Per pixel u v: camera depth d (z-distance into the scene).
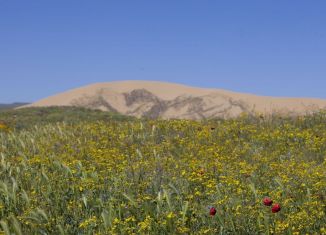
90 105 67.06
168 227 6.93
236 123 15.52
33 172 9.38
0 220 7.24
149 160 10.52
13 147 12.73
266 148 12.90
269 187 8.78
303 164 9.88
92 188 8.27
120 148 12.64
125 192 8.14
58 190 8.28
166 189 8.20
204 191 8.39
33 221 7.30
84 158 11.21
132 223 7.12
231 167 9.94
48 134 14.37
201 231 6.76
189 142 13.01
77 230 7.22
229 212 7.24
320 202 7.51
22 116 32.88
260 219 7.14
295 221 6.92
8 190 8.12
